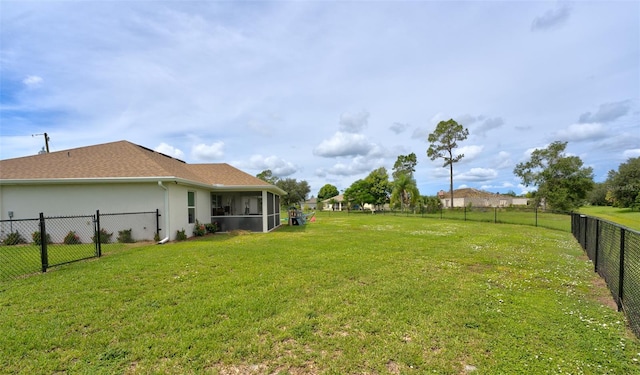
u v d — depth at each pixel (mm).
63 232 11180
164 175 11219
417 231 15062
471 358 2885
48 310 4047
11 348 3021
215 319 3764
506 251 8906
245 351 2990
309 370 2701
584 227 9273
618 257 4570
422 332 3420
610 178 43719
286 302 4367
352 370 2695
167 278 5641
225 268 6445
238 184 15711
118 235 11086
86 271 6137
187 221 12828
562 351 3010
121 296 4590
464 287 5152
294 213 21781
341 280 5562
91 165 11938
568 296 4746
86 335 3322
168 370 2680
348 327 3553
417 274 6035
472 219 23797
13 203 11211
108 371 2662
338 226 18812
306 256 7852
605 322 3746
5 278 5648
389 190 49844
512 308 4176
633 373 2633
